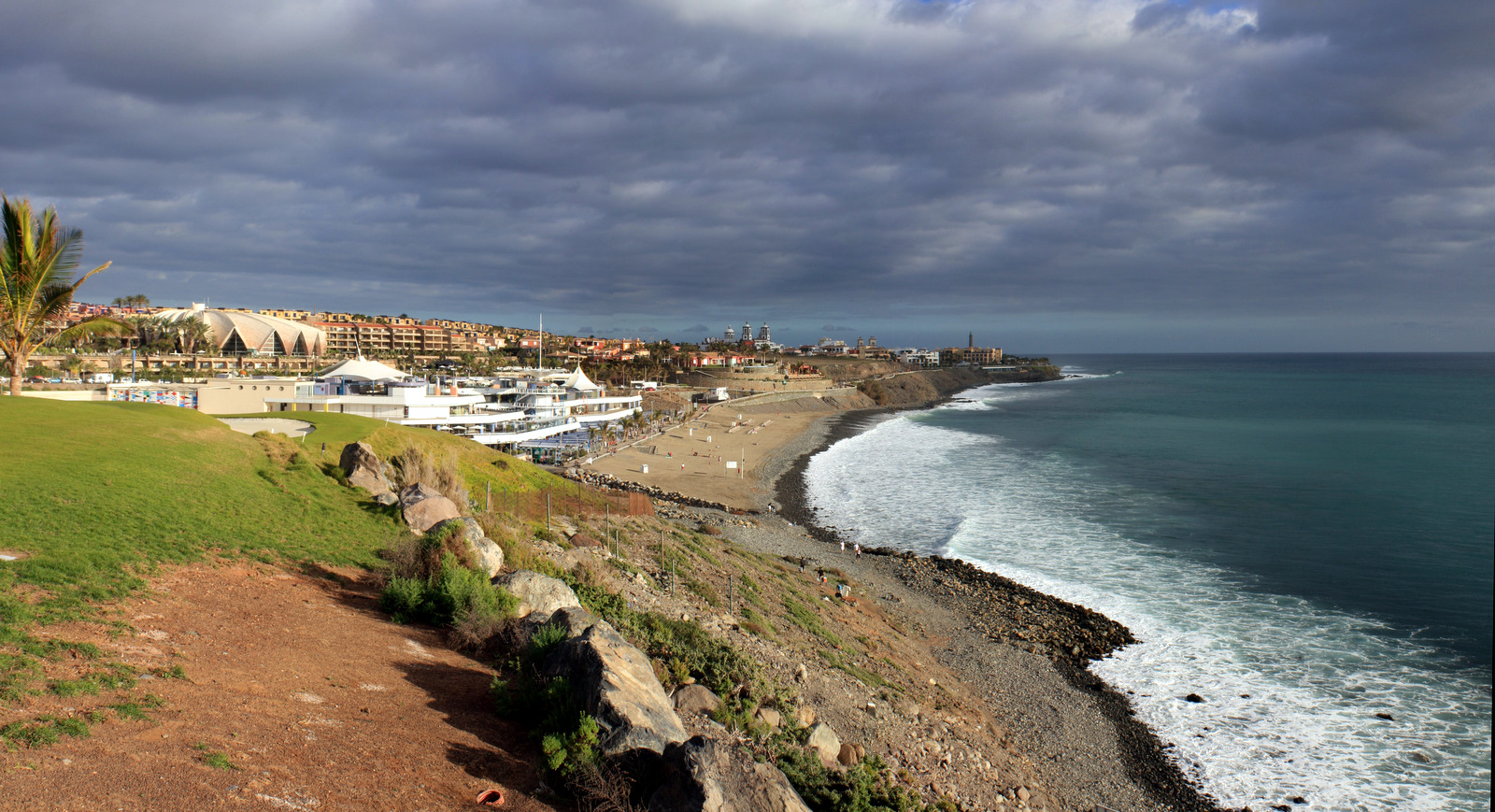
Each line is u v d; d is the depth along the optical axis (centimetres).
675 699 1691
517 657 1496
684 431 13012
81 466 2020
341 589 1777
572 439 10350
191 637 1261
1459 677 3219
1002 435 12631
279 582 1691
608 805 1003
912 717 2506
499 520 2969
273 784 878
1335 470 8575
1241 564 4888
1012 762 2441
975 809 1998
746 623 2838
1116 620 3909
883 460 9956
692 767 993
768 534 5653
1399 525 5912
